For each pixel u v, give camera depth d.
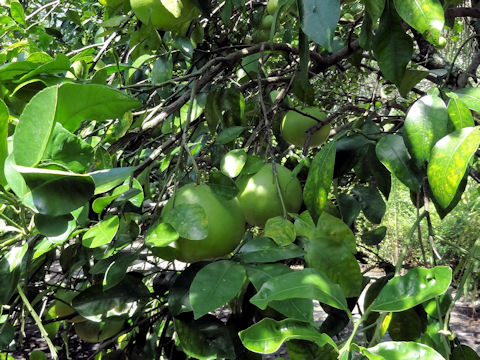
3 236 1.12
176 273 1.31
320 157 0.95
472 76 1.84
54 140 0.69
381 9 0.90
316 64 1.63
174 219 0.90
